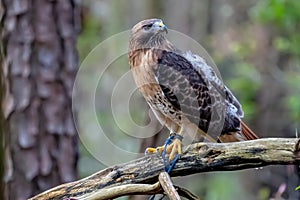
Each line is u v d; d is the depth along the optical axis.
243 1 22.03
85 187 7.07
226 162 6.79
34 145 10.08
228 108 8.48
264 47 18.91
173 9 22.77
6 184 10.11
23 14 10.19
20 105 10.10
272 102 18.38
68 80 10.36
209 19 22.66
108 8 21.11
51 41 10.27
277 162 6.57
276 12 16.64
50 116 10.18
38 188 10.05
